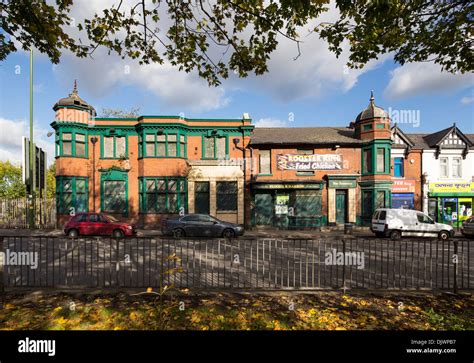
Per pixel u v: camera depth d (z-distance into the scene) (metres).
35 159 17.81
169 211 17.36
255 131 20.67
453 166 18.98
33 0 4.58
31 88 17.22
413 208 18.70
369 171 18.20
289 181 17.58
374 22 4.64
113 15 5.00
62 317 3.84
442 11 4.63
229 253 9.61
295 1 3.88
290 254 9.54
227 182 18.17
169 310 4.06
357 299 4.86
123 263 7.84
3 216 17.62
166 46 5.67
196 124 18.23
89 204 17.52
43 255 9.09
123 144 18.09
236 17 5.14
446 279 6.48
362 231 16.84
